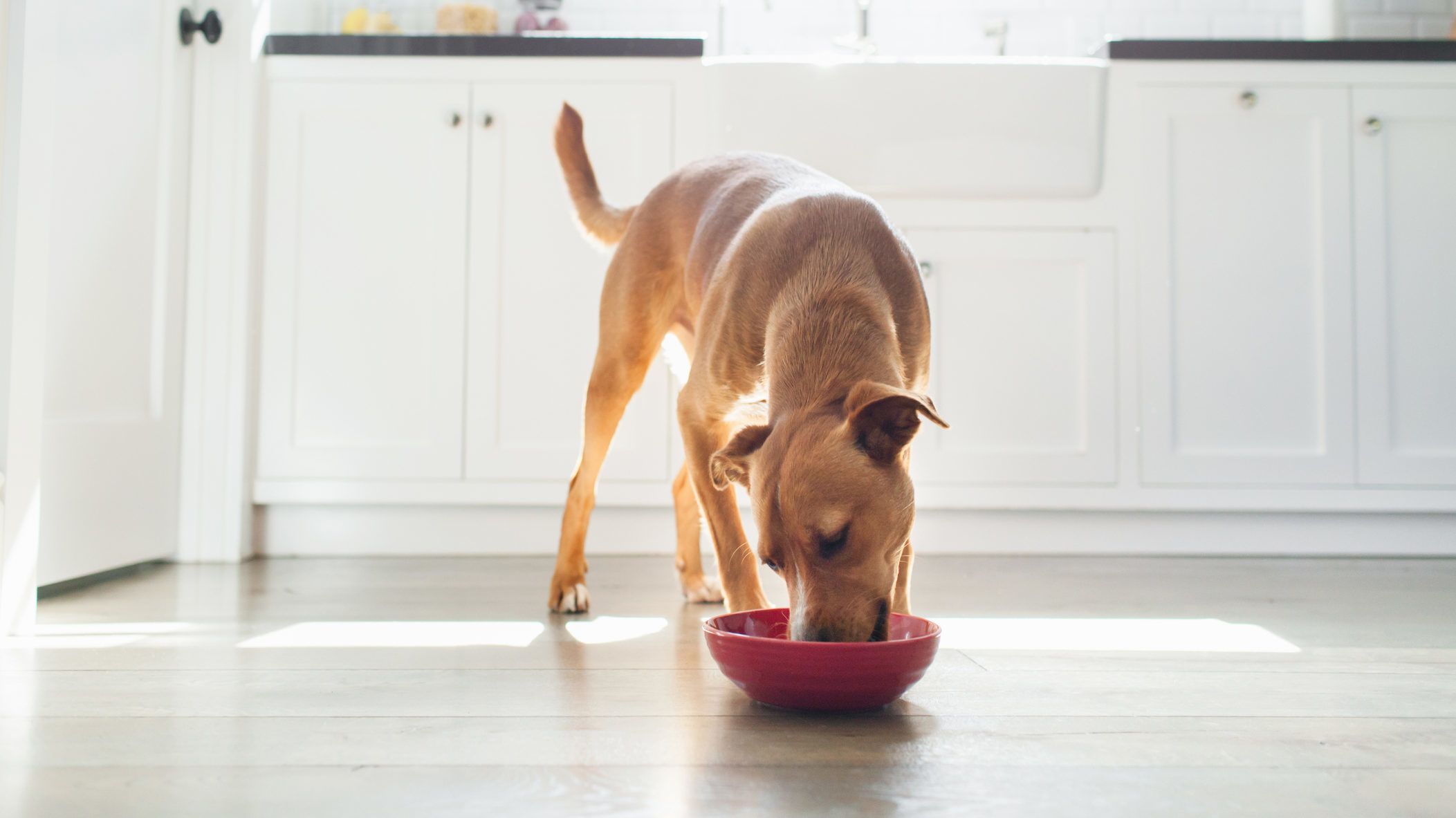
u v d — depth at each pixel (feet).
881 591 3.56
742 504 8.09
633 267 5.81
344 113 8.22
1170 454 8.24
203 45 7.88
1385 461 8.23
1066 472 8.24
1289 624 5.24
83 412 6.56
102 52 6.67
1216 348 8.26
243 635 4.87
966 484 8.24
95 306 6.66
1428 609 5.73
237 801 2.61
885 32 10.48
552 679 3.99
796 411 3.80
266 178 8.20
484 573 7.24
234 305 7.93
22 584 4.86
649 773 2.83
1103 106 8.25
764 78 8.20
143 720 3.36
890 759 2.97
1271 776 2.84
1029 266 8.30
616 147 8.27
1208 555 8.34
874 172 8.25
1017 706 3.59
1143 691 3.81
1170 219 8.29
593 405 5.84
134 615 5.42
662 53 8.25
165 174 7.50
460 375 8.21
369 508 8.30
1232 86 8.28
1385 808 2.58
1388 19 10.36
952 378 8.29
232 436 7.89
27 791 2.68
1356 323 8.27
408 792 2.68
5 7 4.66
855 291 4.19
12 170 4.69
